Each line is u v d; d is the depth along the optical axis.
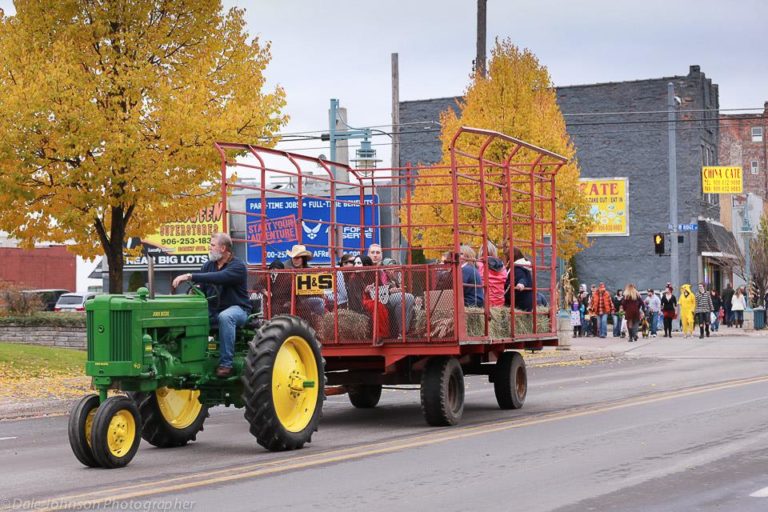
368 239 19.89
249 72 20.69
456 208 13.49
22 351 22.78
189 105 19.19
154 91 19.41
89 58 19.53
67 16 19.61
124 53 19.89
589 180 53.69
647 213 53.03
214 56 20.48
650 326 42.91
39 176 19.66
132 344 10.26
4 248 67.12
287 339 11.48
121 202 19.50
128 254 21.27
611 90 53.47
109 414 10.16
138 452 11.54
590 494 8.43
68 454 11.68
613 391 18.30
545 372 24.66
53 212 19.47
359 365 14.11
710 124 55.22
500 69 30.77
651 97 52.97
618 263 53.41
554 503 8.07
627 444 11.27
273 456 10.97
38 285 68.88
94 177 19.14
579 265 53.94
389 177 16.16
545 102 32.06
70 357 23.00
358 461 10.40
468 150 30.20
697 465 9.80
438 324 13.33
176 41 20.28
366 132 36.06
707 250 52.38
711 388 18.06
